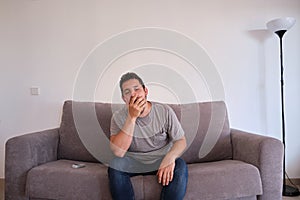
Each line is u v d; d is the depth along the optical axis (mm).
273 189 1807
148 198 1680
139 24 2801
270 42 2801
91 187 1716
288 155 2822
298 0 2799
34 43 2828
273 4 2809
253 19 2803
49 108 2840
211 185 1706
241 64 2811
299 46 2799
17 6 2824
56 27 2812
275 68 2807
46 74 2830
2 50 2834
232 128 2625
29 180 1790
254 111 2820
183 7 2801
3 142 2855
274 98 2809
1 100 2850
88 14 2807
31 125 2850
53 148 2195
